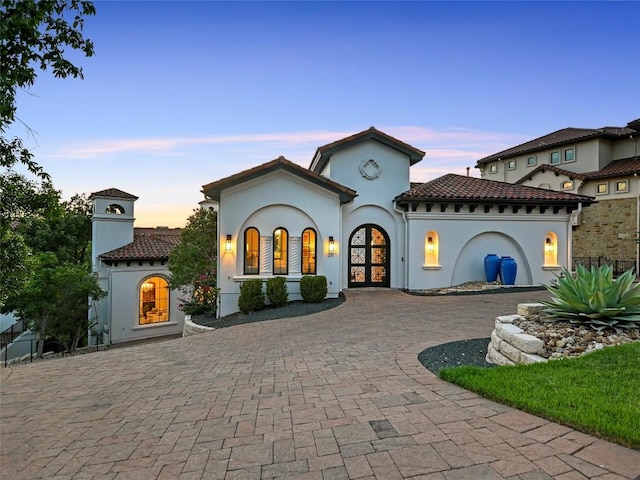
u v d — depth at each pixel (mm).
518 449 2977
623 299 6223
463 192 15875
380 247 16031
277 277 13227
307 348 7145
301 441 3354
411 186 18594
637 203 22234
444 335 7809
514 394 3982
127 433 3748
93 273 18031
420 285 15312
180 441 3498
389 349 6746
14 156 7301
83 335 19266
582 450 2906
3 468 3148
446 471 2721
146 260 18547
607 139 25281
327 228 14055
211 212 15203
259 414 4059
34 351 19391
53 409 4586
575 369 4637
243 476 2828
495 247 16016
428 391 4496
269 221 13789
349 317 10297
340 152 15883
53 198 9875
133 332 18359
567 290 6598
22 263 10555
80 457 3289
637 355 4926
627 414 3324
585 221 24719
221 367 6215
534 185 28078
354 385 4852
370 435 3387
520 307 7207
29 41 6324
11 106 6285
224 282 13281
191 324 11969
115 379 5848
